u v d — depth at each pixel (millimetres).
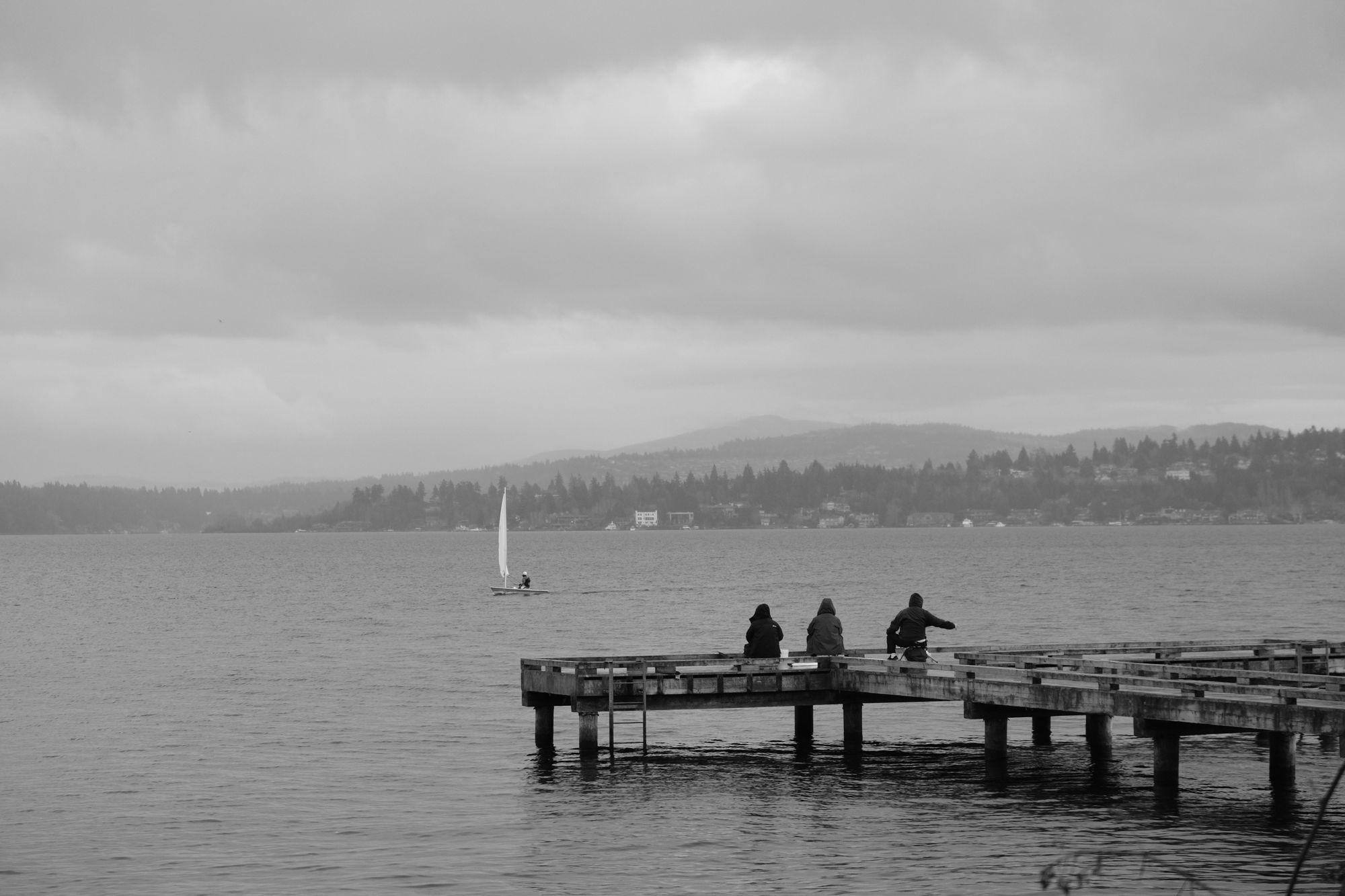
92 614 139125
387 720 62156
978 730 57469
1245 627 108750
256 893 35312
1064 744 54000
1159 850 37844
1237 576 189125
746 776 48469
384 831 41312
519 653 92688
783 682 49625
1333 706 37438
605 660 50219
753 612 134375
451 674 79688
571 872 36812
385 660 88812
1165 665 45125
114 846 40000
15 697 72188
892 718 60656
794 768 49656
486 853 38844
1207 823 40719
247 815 43594
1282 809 42438
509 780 48250
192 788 47656
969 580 187000
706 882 35875
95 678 81000
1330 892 33688
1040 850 38250
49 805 45281
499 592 171000
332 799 45812
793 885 35531
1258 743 53625
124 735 58938
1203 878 35156
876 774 48594
